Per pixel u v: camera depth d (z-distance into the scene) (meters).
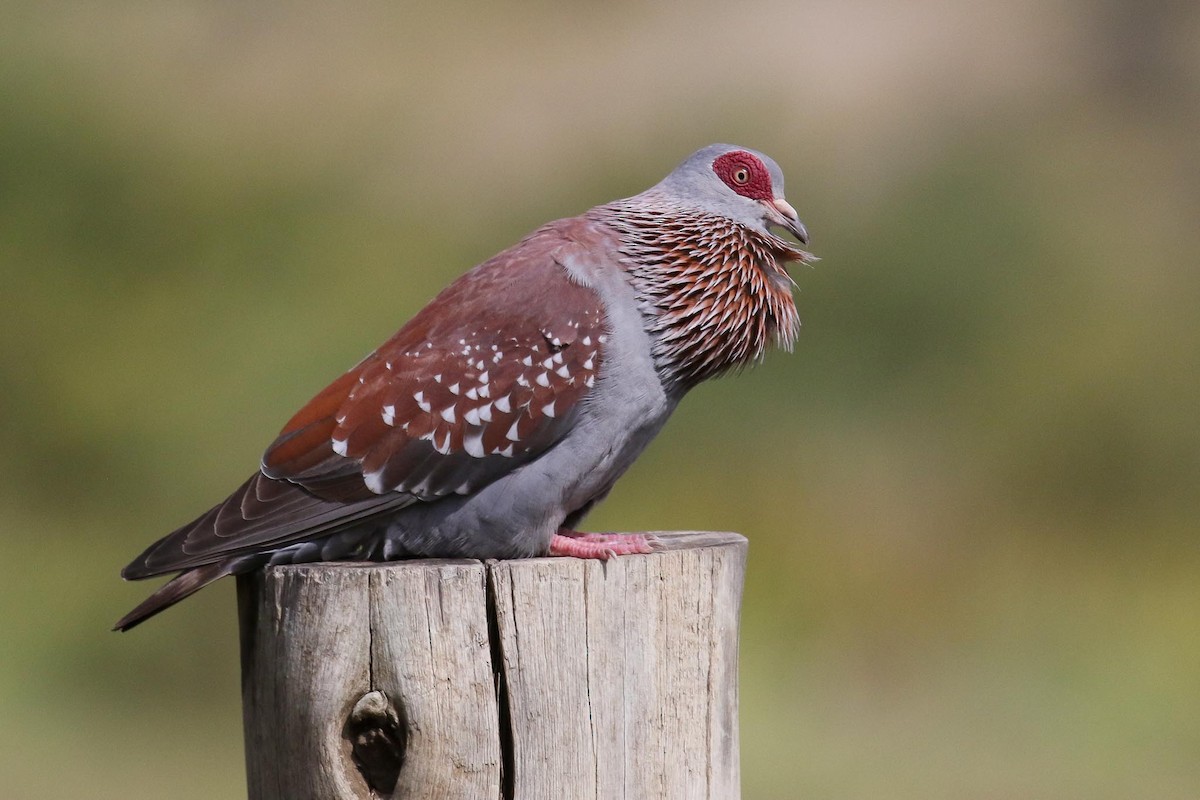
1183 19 21.16
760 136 18.72
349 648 4.55
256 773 4.77
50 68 15.58
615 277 5.45
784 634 12.98
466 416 5.22
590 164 18.50
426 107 18.66
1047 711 12.55
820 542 13.86
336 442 5.18
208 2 18.14
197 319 14.72
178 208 15.36
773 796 10.90
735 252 5.73
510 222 17.33
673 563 4.73
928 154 17.42
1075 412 15.08
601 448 5.39
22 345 14.29
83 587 13.52
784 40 20.69
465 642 4.55
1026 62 20.25
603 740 4.62
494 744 4.55
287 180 16.12
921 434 14.83
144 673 13.08
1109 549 14.41
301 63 18.36
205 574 5.07
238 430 14.13
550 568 4.59
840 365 15.26
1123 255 16.09
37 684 12.85
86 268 14.76
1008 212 16.25
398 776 4.54
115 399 14.19
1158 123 19.17
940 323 15.54
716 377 5.95
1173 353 15.34
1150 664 13.02
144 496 14.09
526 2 21.09
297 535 5.13
